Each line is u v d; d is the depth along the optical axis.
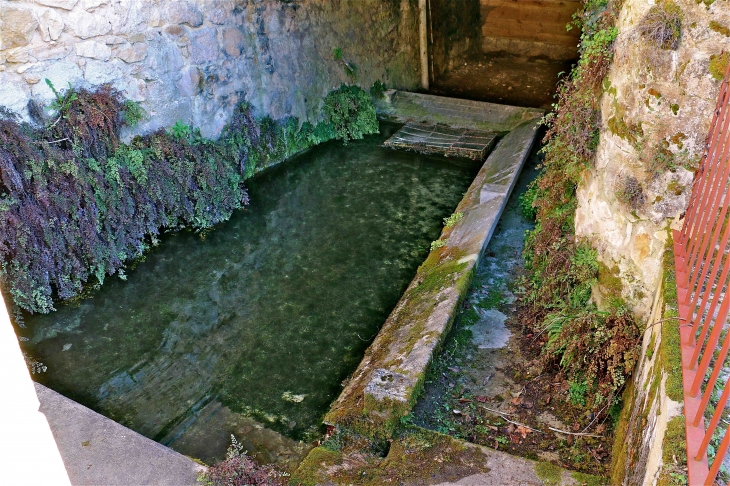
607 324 3.90
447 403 4.05
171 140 6.61
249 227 6.99
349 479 3.42
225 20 7.24
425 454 3.53
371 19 9.98
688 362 2.56
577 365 3.94
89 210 5.67
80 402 4.60
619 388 3.75
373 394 3.83
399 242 6.67
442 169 8.40
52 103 5.58
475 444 3.58
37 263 5.36
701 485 2.03
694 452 2.15
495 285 5.28
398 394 3.82
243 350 5.17
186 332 5.38
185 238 6.74
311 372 4.92
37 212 5.23
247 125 7.79
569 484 3.25
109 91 5.98
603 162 3.93
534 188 6.48
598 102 4.03
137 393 4.72
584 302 4.25
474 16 13.40
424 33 11.37
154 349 5.18
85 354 5.09
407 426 3.75
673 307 3.02
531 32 13.51
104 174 5.86
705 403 2.18
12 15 5.13
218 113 7.43
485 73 12.55
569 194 4.87
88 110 5.70
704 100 3.22
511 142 8.44
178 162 6.57
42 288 5.42
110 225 5.98
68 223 5.55
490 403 4.05
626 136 3.62
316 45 8.86
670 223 3.53
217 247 6.61
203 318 5.55
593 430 3.78
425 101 10.17
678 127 3.34
